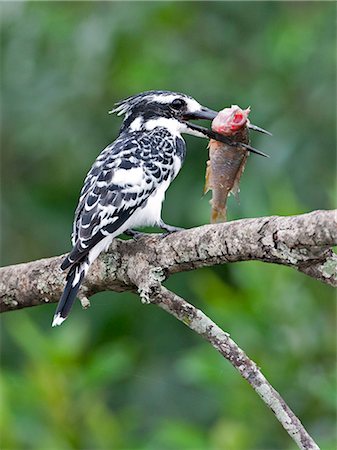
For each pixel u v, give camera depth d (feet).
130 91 43.93
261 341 33.71
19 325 37.63
